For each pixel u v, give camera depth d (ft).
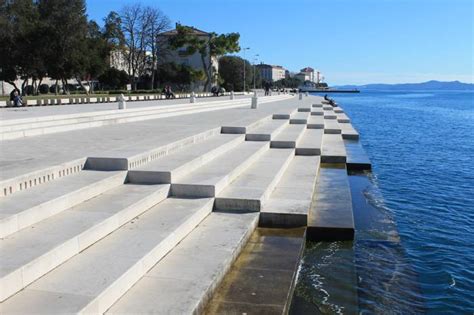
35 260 15.58
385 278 23.22
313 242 27.37
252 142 48.91
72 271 16.47
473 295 21.79
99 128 50.90
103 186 25.29
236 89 342.64
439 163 61.36
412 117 166.81
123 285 16.29
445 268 24.85
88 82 259.60
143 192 25.58
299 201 29.86
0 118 53.98
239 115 73.56
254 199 27.27
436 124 133.39
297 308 19.16
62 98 133.69
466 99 423.64
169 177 27.68
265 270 20.65
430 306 20.59
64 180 25.16
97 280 15.76
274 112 83.15
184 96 200.54
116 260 17.56
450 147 79.20
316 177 40.27
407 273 24.02
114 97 149.48
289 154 45.80
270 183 31.78
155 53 262.88
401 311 19.95
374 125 129.59
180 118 67.10
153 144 35.01
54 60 170.30
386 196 41.68
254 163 40.11
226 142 42.73
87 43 187.21
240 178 33.37
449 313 20.06
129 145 34.65
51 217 20.47
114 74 247.09
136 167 29.01
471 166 58.95
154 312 15.19
